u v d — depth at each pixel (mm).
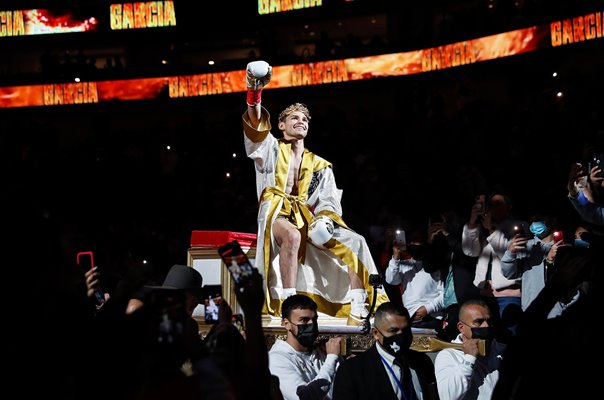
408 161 18672
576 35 18516
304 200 8180
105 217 20844
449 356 6730
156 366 3377
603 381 3625
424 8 23906
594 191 6934
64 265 3410
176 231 18500
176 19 26453
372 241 13977
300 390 6223
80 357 3332
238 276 3580
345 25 27234
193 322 4855
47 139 23812
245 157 21328
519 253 8164
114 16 26391
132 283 3842
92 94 25922
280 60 24438
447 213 9930
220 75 25078
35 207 3422
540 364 3711
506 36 20281
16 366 3229
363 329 7246
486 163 17203
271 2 24578
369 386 5918
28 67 28750
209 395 3371
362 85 23531
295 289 7770
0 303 3271
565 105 16859
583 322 3719
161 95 25672
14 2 27141
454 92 22359
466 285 8742
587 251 3887
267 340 7332
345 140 20328
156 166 21875
